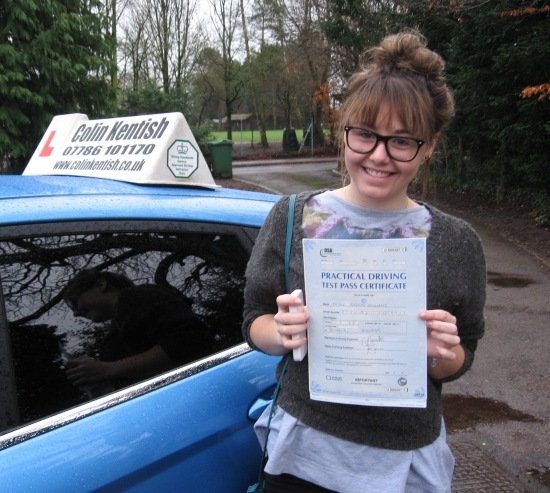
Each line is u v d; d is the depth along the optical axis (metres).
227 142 18.66
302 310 1.32
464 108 11.09
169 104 19.28
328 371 1.34
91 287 1.64
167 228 1.82
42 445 1.40
